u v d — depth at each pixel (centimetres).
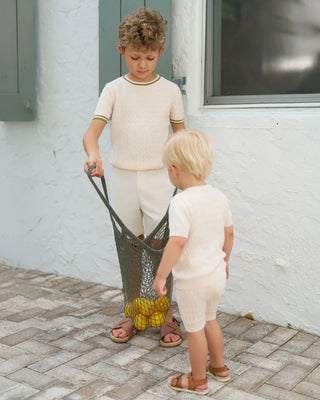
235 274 355
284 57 338
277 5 336
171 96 306
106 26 372
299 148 323
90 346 312
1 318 353
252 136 338
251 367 287
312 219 324
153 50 284
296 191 327
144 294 307
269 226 339
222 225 255
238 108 348
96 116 301
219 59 358
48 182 439
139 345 314
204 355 256
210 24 355
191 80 358
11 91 424
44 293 402
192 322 254
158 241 304
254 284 349
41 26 422
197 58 356
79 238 429
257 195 341
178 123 315
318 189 320
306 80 332
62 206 434
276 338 324
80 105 411
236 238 352
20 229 462
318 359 297
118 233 302
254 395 259
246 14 346
